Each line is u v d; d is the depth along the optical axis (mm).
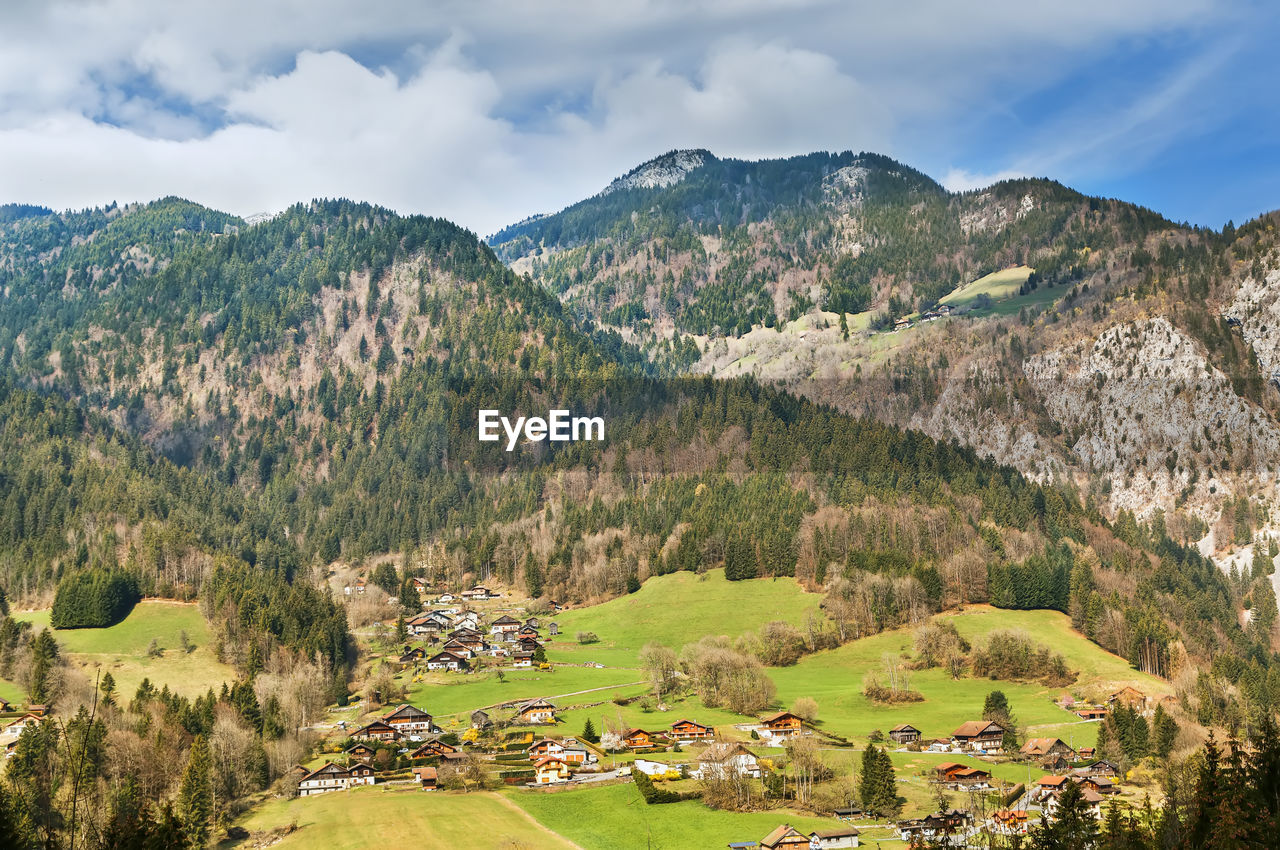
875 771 169875
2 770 179750
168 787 180125
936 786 182625
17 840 105750
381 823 168500
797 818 166375
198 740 181375
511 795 183500
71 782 170750
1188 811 117562
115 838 100312
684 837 159000
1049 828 126938
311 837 164625
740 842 155625
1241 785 104562
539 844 157500
